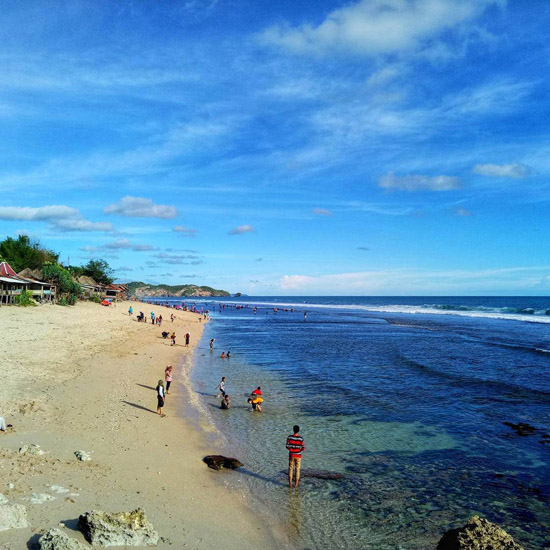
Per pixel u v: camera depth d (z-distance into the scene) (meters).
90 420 17.20
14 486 10.40
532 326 74.00
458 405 23.72
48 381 22.05
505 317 97.62
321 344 51.06
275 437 18.47
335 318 104.31
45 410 17.33
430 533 11.23
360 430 19.53
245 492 13.13
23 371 23.22
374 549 10.45
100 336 41.72
